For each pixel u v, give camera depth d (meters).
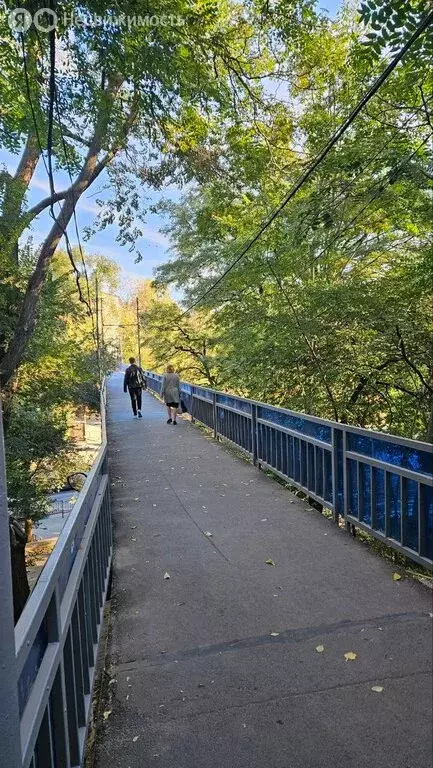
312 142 7.40
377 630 2.96
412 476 3.57
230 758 2.06
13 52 5.06
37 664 1.50
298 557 4.16
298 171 8.23
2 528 1.02
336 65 6.97
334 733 2.16
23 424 13.12
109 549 4.14
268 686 2.50
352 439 4.56
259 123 7.99
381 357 8.62
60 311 13.58
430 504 3.44
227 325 13.52
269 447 7.18
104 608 3.41
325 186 6.05
